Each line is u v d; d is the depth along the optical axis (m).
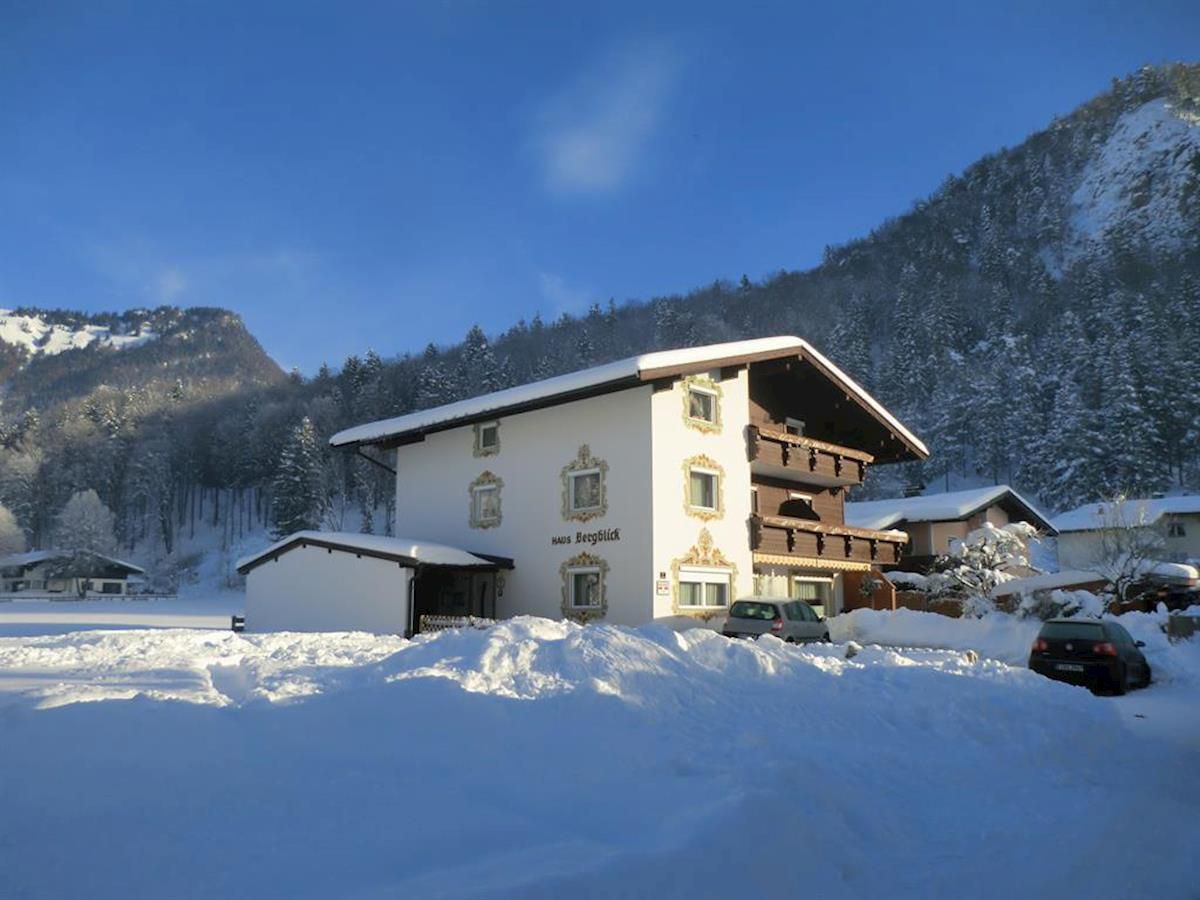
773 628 20.62
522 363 151.12
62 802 4.54
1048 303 145.75
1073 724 11.04
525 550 26.31
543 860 4.49
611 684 8.78
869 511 45.06
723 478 25.95
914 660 14.55
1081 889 5.76
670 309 165.12
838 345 132.25
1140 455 79.44
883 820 6.80
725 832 5.05
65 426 145.50
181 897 3.78
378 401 134.75
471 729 6.71
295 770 5.49
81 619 49.97
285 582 27.66
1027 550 32.34
